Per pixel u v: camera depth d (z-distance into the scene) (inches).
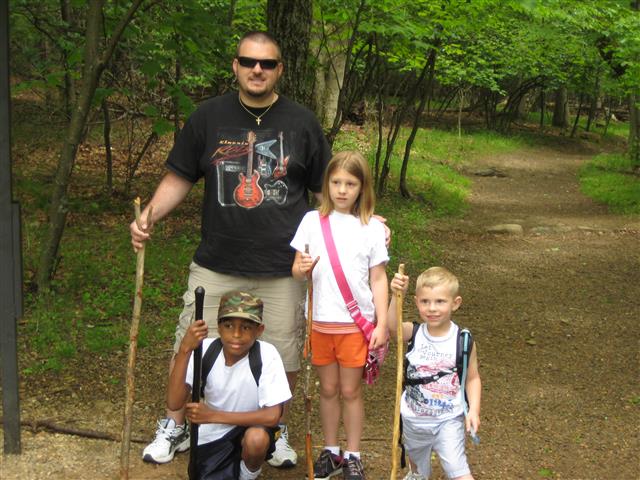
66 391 188.9
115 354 215.3
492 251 417.7
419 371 137.7
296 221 152.2
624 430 189.5
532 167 903.7
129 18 250.5
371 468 160.4
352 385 148.4
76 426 169.9
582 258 404.8
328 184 145.8
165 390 194.2
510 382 222.2
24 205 381.1
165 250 323.9
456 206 570.3
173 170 153.1
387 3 388.8
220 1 407.2
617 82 728.3
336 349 147.9
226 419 134.3
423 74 550.3
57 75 375.9
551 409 202.2
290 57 271.6
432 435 138.3
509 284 347.6
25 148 491.8
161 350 221.5
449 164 831.1
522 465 167.8
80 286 270.8
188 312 155.6
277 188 149.6
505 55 935.7
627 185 699.4
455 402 137.3
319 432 177.9
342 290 145.3
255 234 149.8
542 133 1304.1
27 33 424.2
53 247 258.2
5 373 150.9
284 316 154.2
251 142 148.3
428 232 460.4
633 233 476.1
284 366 156.9
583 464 169.5
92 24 249.6
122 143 570.6
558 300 321.4
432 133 1042.1
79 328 231.6
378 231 147.0
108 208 399.2
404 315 279.7
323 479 150.6
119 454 158.1
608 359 246.5
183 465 154.9
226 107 149.9
